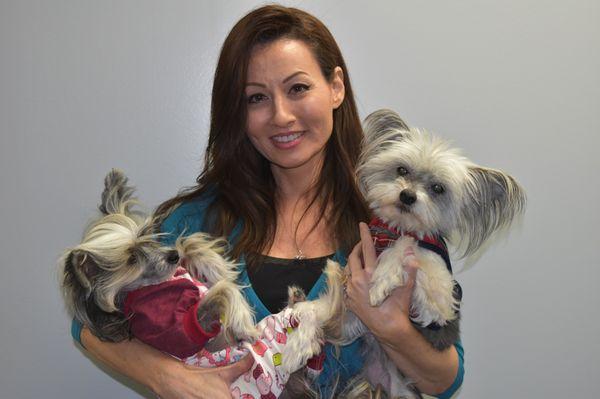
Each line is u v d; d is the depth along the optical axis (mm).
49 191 2768
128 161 2826
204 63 2828
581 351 2922
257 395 1818
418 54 2834
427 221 1845
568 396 2934
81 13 2730
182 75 2826
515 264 2895
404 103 2848
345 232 2096
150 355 1816
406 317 1796
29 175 2748
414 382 1974
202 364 1843
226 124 2131
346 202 2146
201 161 2869
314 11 2805
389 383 2012
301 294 1977
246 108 2057
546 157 2861
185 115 2844
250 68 1991
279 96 1971
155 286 1821
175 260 1838
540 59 2828
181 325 1757
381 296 1758
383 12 2818
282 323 1901
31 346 2809
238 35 1999
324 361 1985
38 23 2707
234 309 1843
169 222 2232
